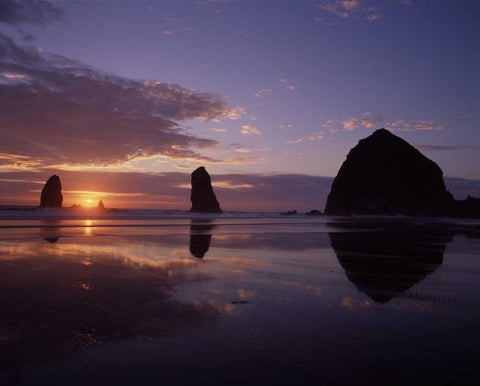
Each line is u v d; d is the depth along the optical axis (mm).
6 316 8000
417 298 9945
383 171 104438
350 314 8445
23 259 15180
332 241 25312
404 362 5852
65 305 8930
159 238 25297
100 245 20469
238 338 6891
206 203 94750
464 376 5395
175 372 5473
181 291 10492
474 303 9492
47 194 85250
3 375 5320
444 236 31672
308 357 6031
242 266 14695
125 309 8688
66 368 5586
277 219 70062
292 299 9719
